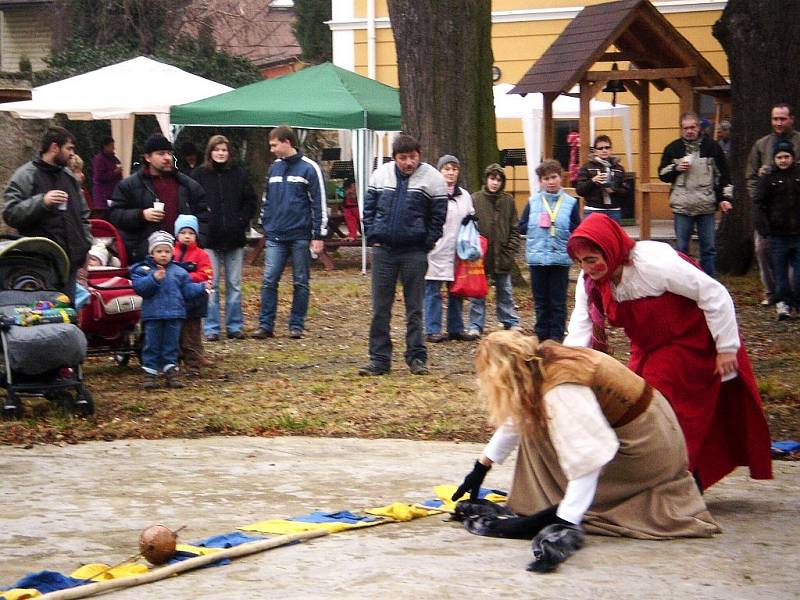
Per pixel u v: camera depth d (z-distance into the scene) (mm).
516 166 26984
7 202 9789
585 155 17375
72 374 9477
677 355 6012
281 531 5863
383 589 4844
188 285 10539
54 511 6434
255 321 14859
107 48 28094
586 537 5625
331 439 8594
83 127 25812
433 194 10688
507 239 13406
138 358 11695
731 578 5000
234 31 36688
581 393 5367
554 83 16938
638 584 4902
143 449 8227
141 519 6254
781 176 13500
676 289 5926
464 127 17000
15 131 19234
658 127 27281
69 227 10000
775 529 5883
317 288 17609
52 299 9398
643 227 18031
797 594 4789
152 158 11781
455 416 9211
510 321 13609
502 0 27969
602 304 6113
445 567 5176
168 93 20609
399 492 6895
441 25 16875
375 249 10844
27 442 8461
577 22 17797
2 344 9164
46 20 35031
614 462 5621
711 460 6293
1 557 5527
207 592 4855
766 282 14852
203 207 12078
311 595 4777
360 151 20188
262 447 8289
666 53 17938
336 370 11461
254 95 18656
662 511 5664
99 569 5180
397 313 15344
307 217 13508
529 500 5828
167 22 30062
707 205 14586
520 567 5164
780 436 8547
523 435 5641
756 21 17156
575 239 5867
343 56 29094
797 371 10930
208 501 6684
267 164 26359
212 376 11180
